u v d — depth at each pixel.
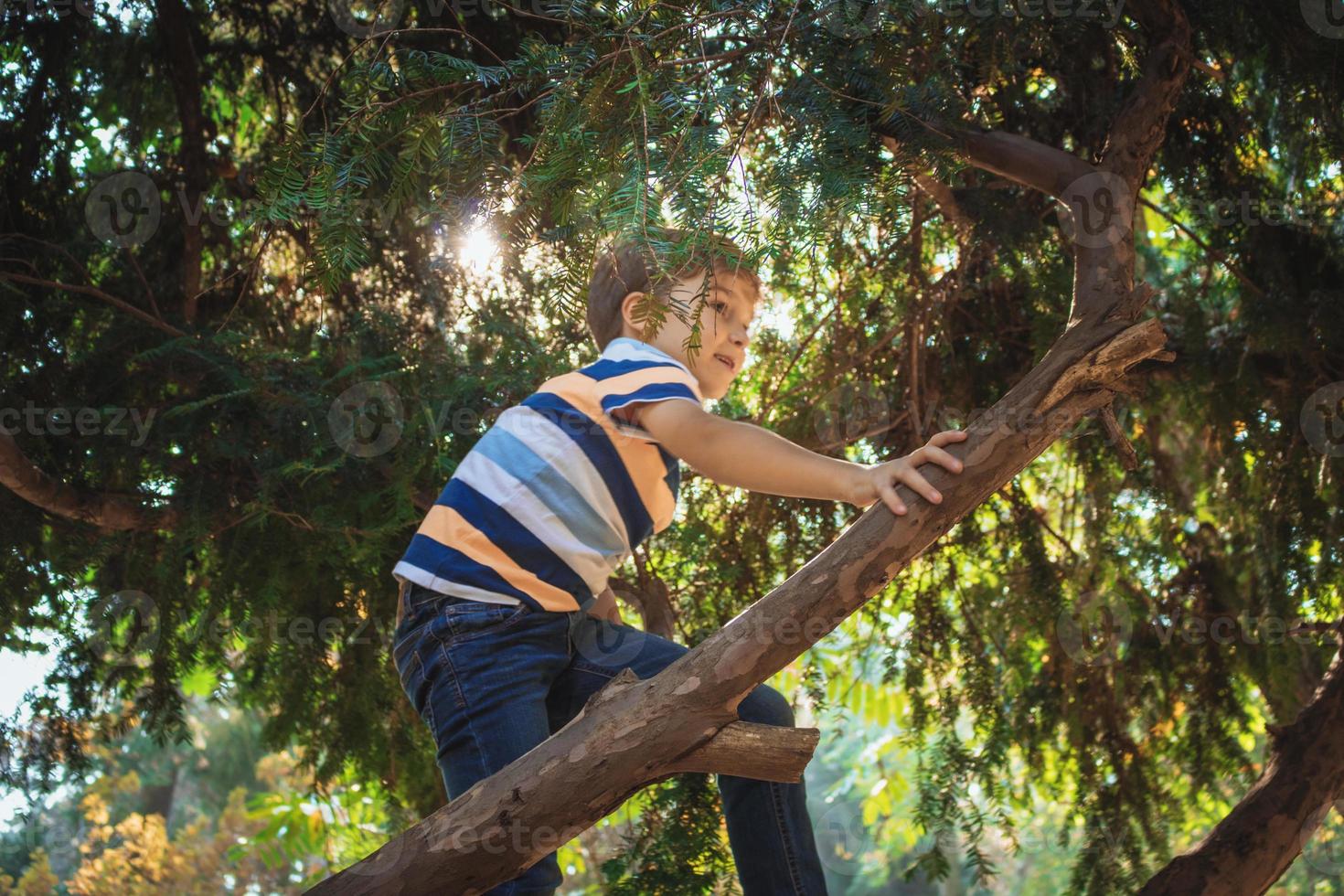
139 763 9.35
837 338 2.55
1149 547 2.73
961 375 2.65
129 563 2.30
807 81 1.39
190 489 2.16
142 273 2.30
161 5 2.43
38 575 2.29
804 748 1.15
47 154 2.37
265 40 2.58
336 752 2.65
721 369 1.68
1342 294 2.19
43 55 2.34
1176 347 2.47
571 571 1.54
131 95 2.53
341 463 2.02
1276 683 2.59
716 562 2.54
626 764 1.14
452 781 1.45
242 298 2.45
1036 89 2.24
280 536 2.19
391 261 2.45
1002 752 2.66
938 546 2.74
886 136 1.51
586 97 1.28
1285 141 2.20
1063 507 2.86
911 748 2.88
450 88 1.39
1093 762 2.69
